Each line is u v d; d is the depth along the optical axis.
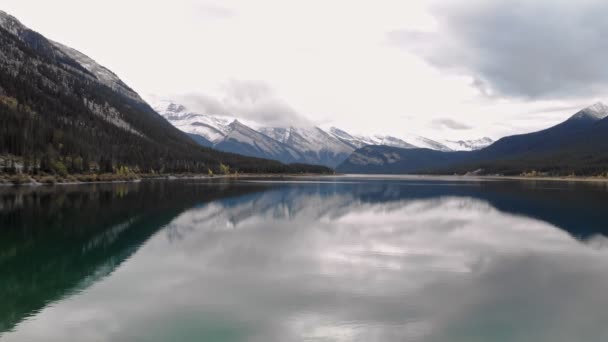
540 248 41.56
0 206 69.06
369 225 56.66
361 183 199.50
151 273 31.81
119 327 21.80
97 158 182.88
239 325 22.06
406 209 77.00
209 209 72.88
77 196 89.25
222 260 36.00
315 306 24.84
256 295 26.73
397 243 43.84
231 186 148.38
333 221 60.47
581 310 24.45
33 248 40.12
